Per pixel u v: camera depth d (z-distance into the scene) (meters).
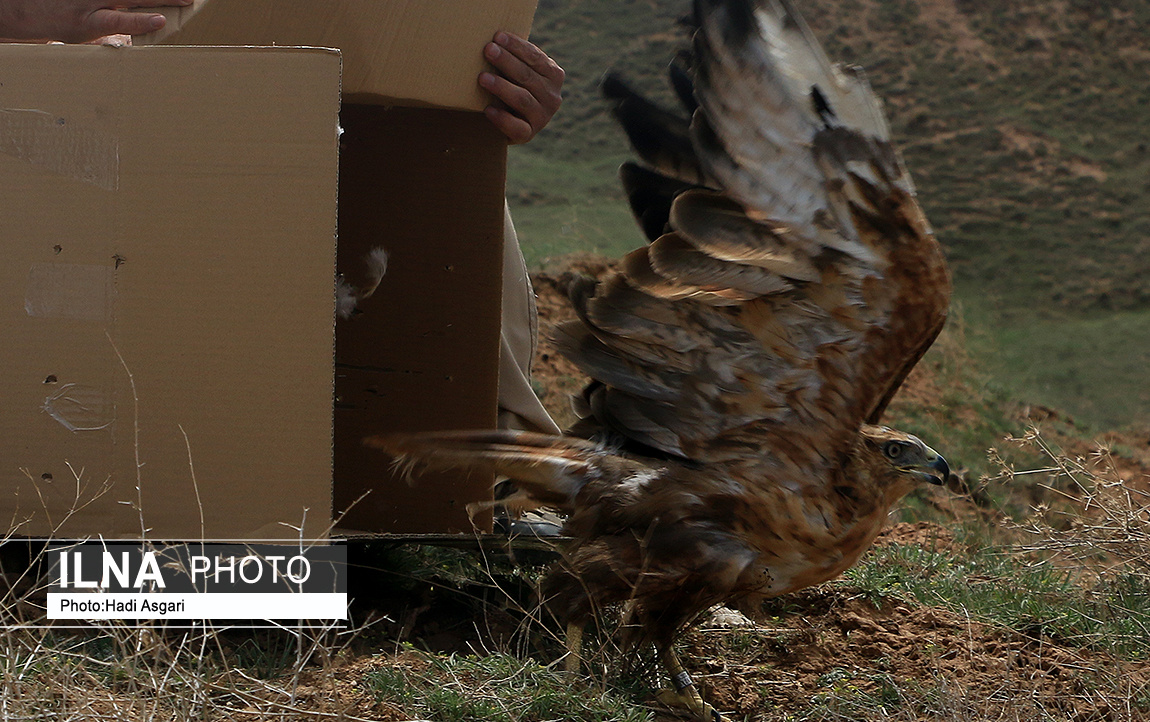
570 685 3.42
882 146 3.16
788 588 3.54
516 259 5.40
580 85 25.75
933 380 11.12
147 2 3.55
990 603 4.76
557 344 3.76
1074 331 16.86
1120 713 3.64
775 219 3.22
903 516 7.41
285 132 3.20
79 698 2.81
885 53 27.61
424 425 4.63
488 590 4.24
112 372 3.25
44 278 3.25
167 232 3.22
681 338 3.55
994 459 6.12
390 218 4.61
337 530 4.55
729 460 3.52
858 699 3.71
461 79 4.07
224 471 3.25
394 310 4.64
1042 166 23.28
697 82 3.22
